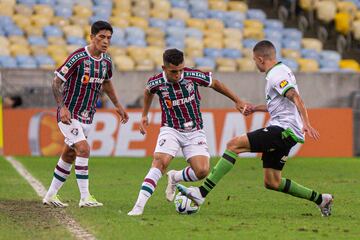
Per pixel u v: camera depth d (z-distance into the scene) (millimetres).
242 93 69938
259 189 41688
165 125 31141
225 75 69875
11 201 35656
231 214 31562
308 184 45469
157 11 87000
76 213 31438
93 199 33781
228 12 88875
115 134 64000
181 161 60906
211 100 68562
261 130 30297
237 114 64438
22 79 66062
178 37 83750
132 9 86312
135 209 30719
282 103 30281
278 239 25312
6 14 81625
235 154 30500
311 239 25359
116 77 68188
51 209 32812
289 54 84188
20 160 59906
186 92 30719
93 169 53562
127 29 82375
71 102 33281
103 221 29000
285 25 90812
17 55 76938
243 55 82750
